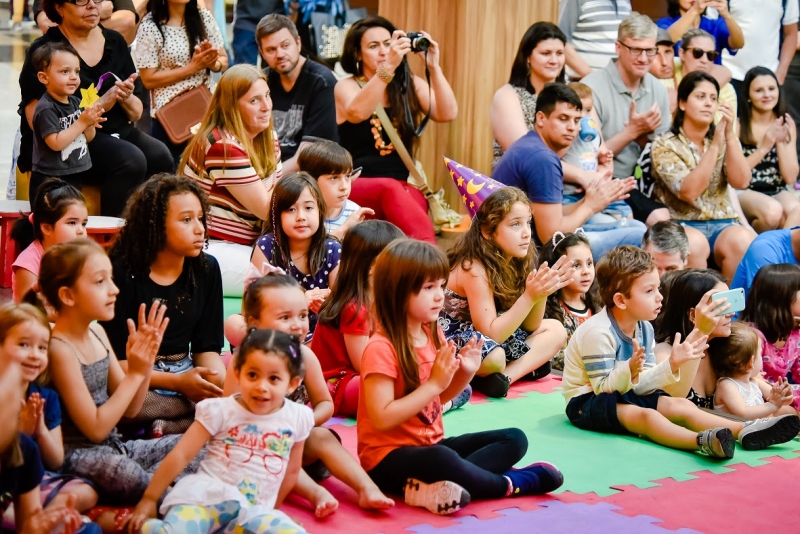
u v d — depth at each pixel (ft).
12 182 23.79
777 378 17.74
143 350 10.98
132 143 21.45
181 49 23.07
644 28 24.21
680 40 27.96
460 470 11.73
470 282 16.72
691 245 23.13
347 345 14.34
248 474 10.27
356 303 14.17
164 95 22.99
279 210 15.52
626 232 22.31
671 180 23.81
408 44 21.88
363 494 11.48
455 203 25.59
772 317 17.70
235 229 18.75
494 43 25.11
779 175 26.78
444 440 12.71
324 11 26.37
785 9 30.78
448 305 17.15
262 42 22.45
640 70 24.49
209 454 10.37
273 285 11.71
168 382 12.58
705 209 23.98
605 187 21.52
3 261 20.16
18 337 9.58
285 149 22.70
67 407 10.73
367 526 11.14
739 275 21.95
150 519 9.89
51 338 10.81
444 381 11.64
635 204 24.35
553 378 18.79
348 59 22.98
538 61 23.48
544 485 12.48
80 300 10.84
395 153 23.02
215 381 12.85
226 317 17.61
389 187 21.56
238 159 18.19
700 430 15.12
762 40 30.14
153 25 22.98
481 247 16.75
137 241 12.80
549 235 21.22
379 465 11.97
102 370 11.21
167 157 21.97
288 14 26.73
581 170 22.41
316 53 26.40
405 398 11.63
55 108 19.62
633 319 15.66
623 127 24.80
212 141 18.26
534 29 23.49
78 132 19.35
